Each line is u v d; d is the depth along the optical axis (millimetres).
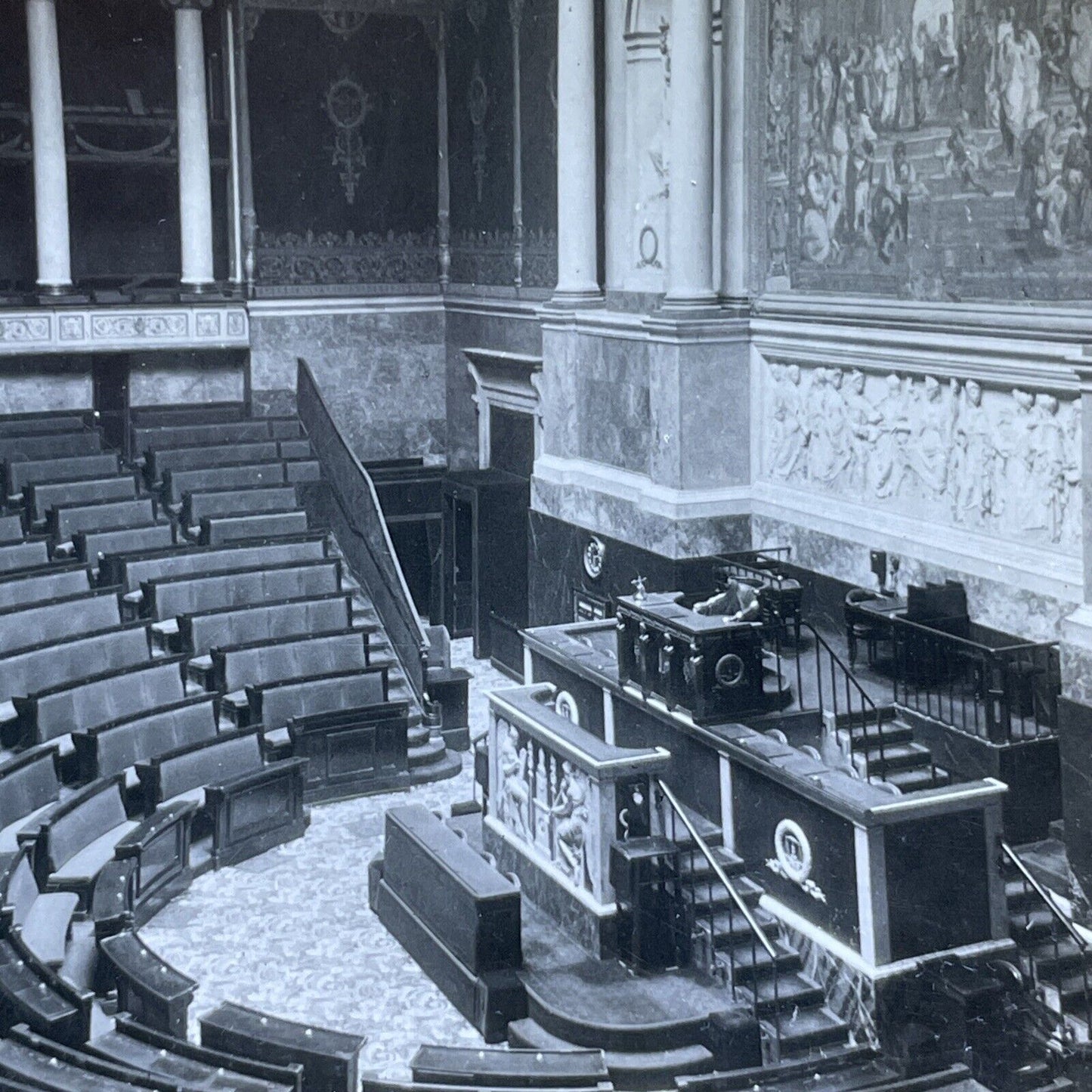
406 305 23453
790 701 12969
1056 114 12266
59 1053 8766
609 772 11516
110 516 18562
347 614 17328
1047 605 12648
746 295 16438
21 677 14617
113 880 11875
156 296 22312
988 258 13156
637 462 17422
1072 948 11016
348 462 19453
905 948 10648
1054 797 12109
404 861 12438
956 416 13727
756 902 11742
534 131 20391
